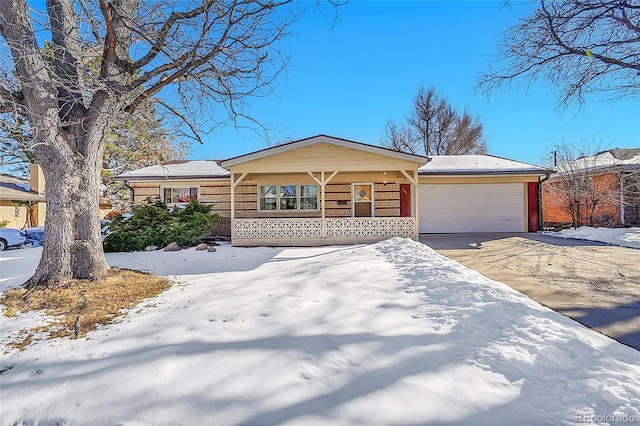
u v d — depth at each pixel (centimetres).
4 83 482
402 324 341
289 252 894
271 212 1283
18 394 240
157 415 210
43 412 220
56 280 515
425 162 1020
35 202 1809
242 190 1284
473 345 284
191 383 243
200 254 866
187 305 434
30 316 405
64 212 530
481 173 1248
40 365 282
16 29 483
